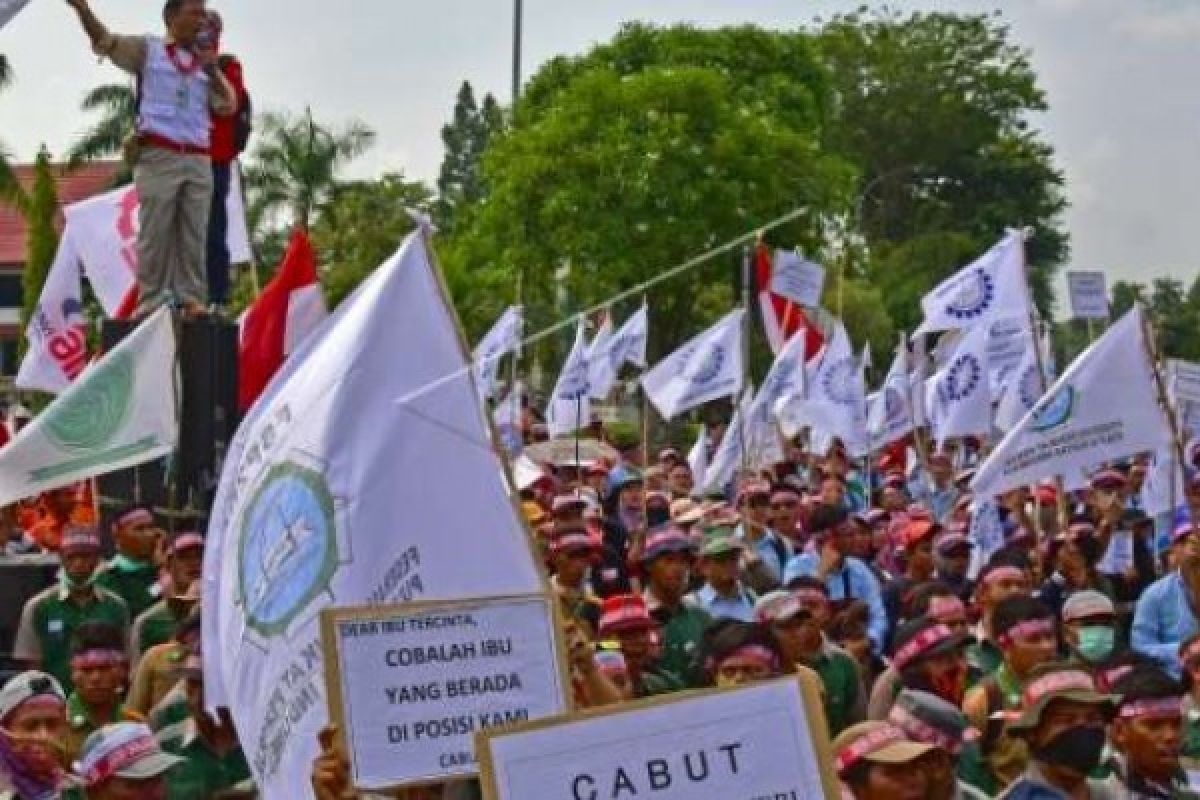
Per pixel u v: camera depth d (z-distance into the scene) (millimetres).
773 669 13945
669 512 26734
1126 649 15641
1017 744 13805
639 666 15422
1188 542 20391
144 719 14602
